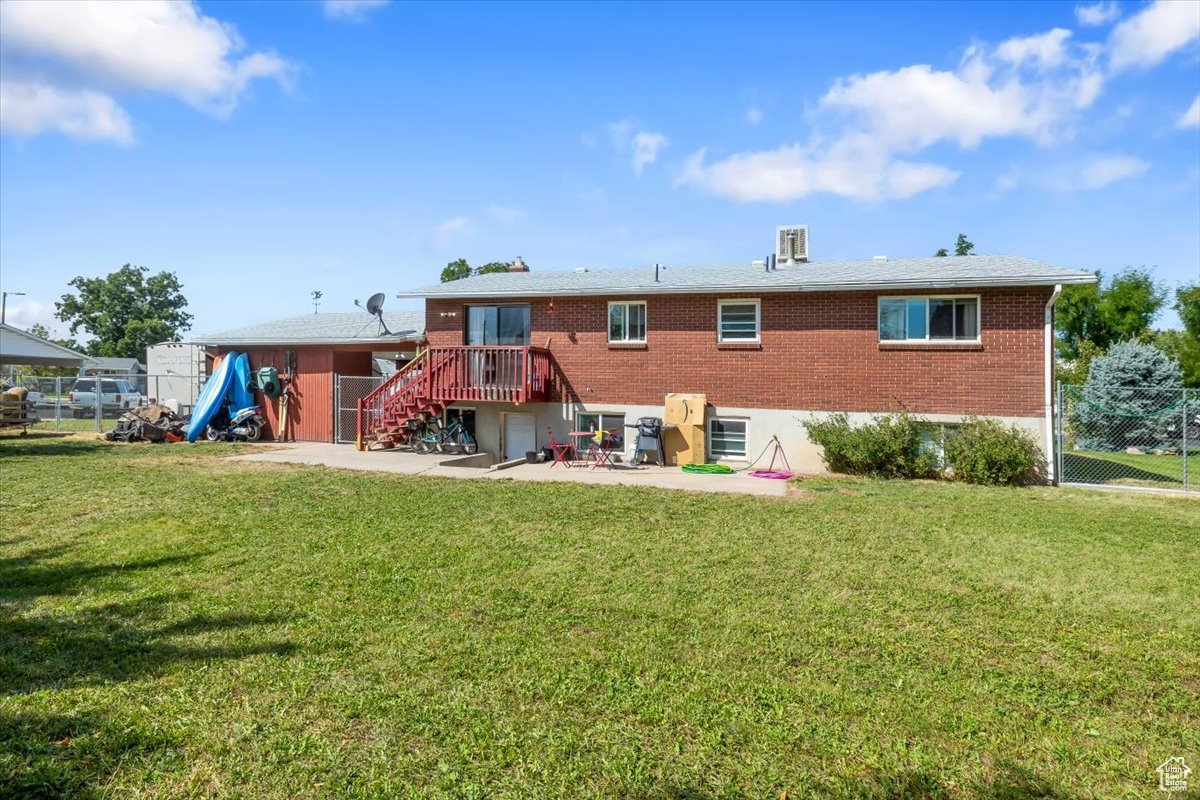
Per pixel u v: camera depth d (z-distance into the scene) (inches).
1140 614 219.6
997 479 506.0
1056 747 139.3
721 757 134.6
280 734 140.1
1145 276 1363.2
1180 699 160.7
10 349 821.2
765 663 178.9
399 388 711.1
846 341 578.2
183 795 120.3
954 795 123.9
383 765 129.9
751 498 432.8
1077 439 850.1
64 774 124.6
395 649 184.7
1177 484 517.3
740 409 610.5
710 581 251.8
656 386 640.4
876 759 134.1
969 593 239.5
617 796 121.8
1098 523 358.3
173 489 441.1
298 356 824.9
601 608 221.0
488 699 156.6
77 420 1147.3
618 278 691.4
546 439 678.5
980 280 524.7
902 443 531.8
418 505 395.9
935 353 553.0
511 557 283.3
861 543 312.2
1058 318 1413.6
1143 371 814.5
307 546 297.3
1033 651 189.2
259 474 517.0
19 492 424.2
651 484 493.4
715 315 620.4
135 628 198.4
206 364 914.7
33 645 185.2
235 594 230.2
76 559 273.7
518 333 695.7
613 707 153.6
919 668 176.7
